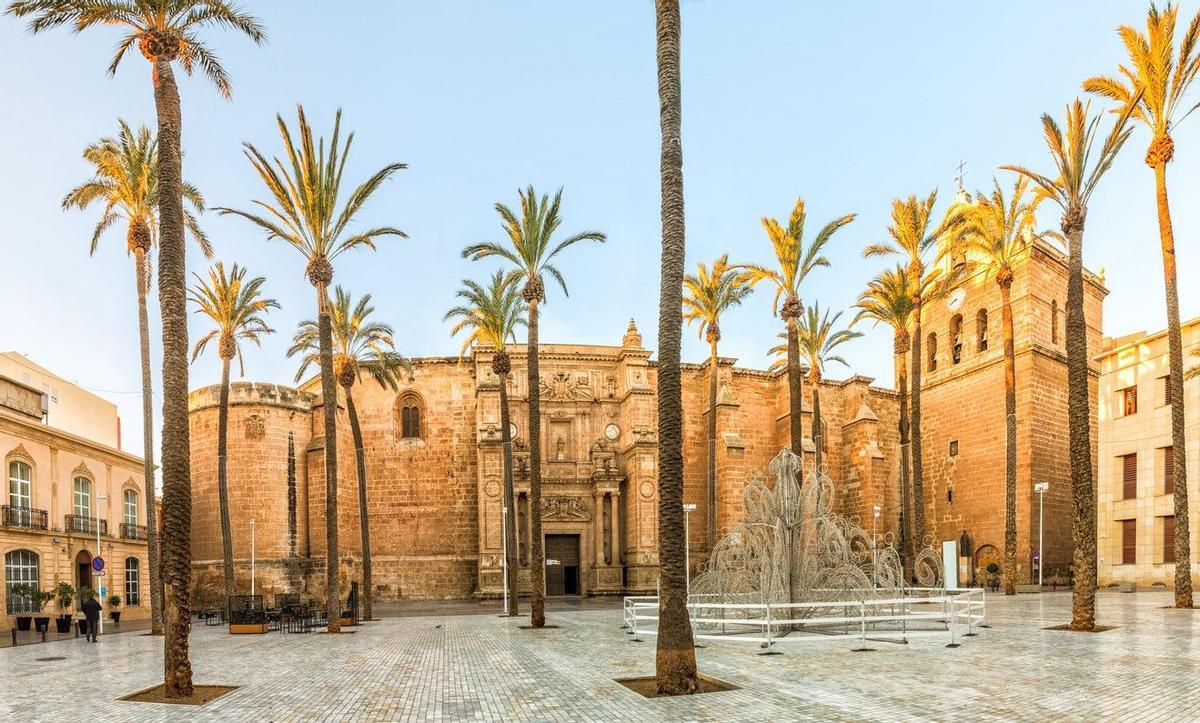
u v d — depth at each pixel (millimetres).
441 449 54156
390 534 53062
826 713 10758
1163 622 22266
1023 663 14977
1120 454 42625
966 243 44562
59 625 32250
